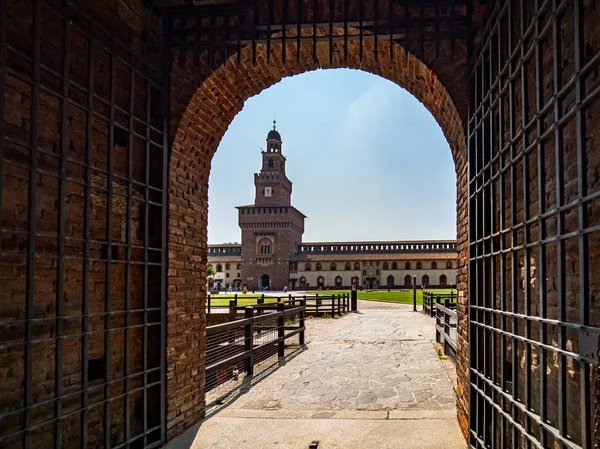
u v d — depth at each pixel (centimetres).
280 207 6675
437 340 1077
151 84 440
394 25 436
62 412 322
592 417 209
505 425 329
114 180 387
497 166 351
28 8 306
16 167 292
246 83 528
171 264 453
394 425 487
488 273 381
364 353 942
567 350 239
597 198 202
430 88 486
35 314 307
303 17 450
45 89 310
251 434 461
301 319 1059
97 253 369
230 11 455
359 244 6788
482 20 395
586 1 221
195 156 511
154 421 429
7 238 286
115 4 391
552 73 260
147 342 431
